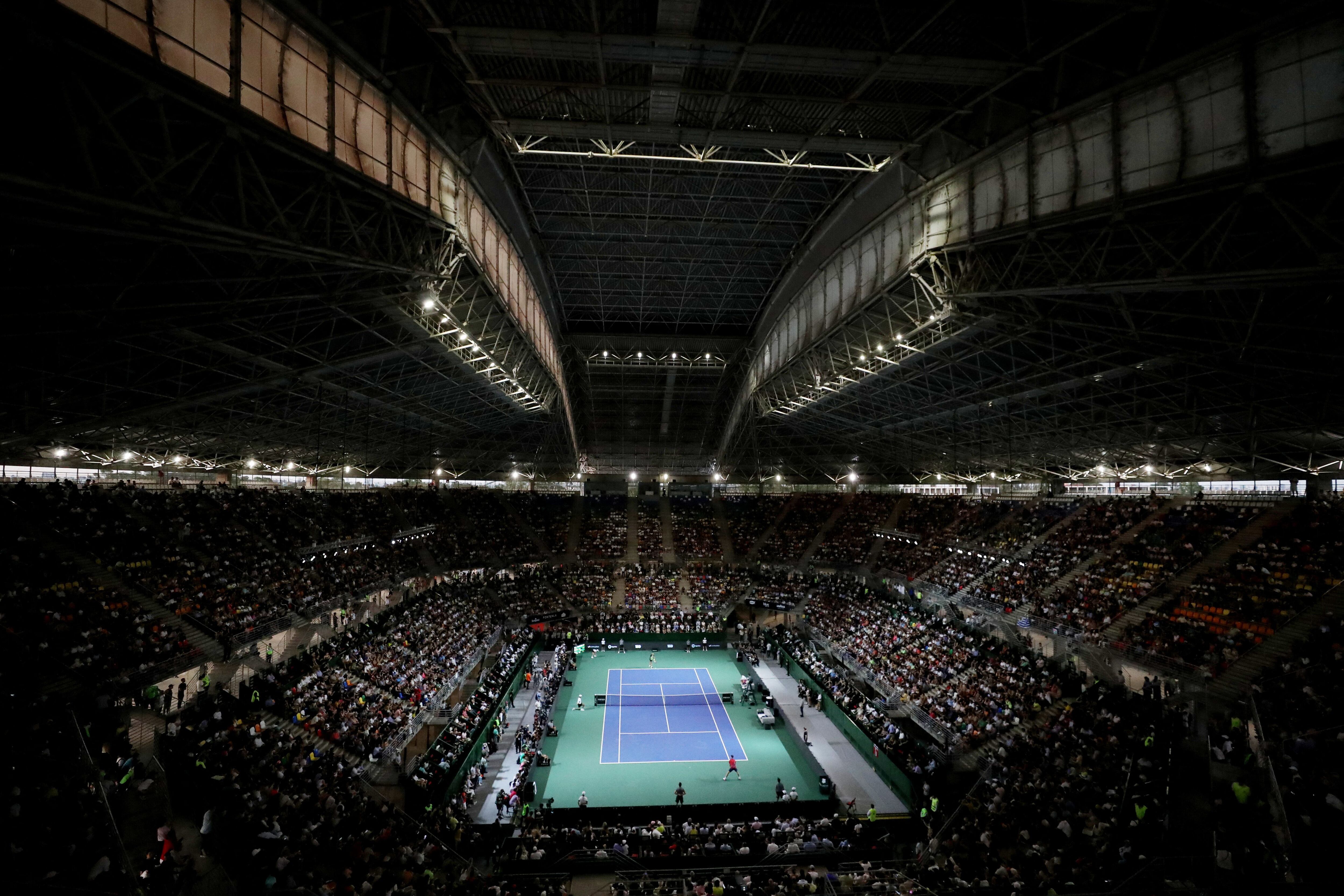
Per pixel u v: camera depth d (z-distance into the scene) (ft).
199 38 48.78
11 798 54.29
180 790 68.80
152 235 49.06
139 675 86.22
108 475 160.35
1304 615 96.32
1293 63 52.54
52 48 38.01
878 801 99.66
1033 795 79.46
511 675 142.72
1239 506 137.90
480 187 115.65
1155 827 65.36
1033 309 92.58
